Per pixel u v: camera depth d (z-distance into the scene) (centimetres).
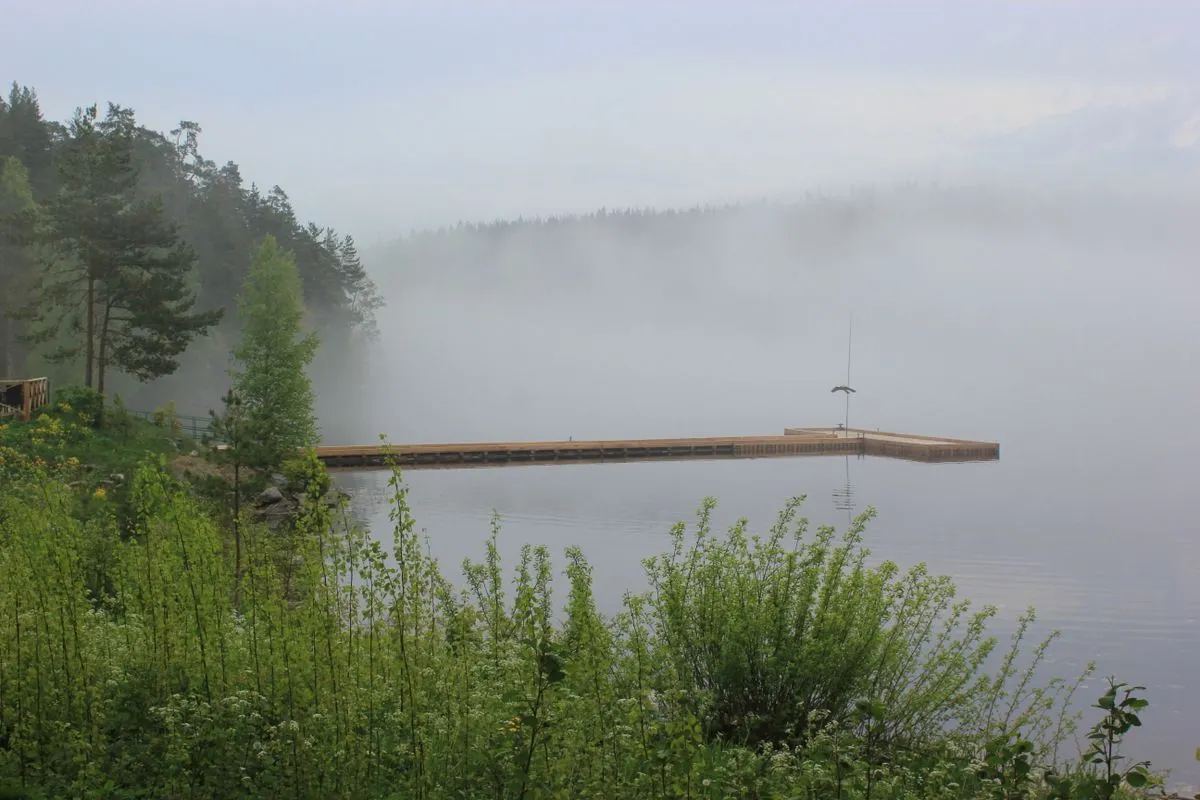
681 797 601
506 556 2884
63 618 731
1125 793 723
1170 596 2562
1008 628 2114
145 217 4531
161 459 875
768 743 789
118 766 650
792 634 927
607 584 2348
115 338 4691
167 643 746
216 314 4631
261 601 775
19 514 898
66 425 3409
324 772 636
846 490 5000
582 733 638
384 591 714
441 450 5897
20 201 5438
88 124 4609
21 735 681
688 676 902
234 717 658
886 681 927
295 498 2658
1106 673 1764
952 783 743
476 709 677
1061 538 3591
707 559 1002
